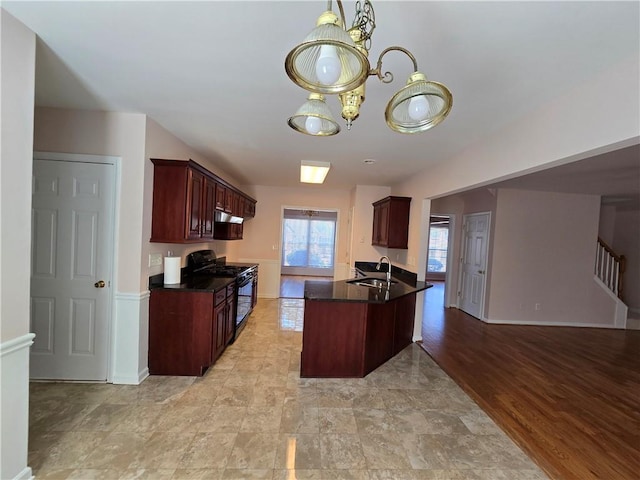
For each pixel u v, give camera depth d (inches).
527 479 74.5
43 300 108.3
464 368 138.0
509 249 217.8
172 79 82.2
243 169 192.5
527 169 91.9
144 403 99.0
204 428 87.7
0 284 59.7
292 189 263.7
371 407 102.5
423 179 172.1
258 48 66.9
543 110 85.8
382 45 63.1
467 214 252.1
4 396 61.9
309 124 59.6
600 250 234.5
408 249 190.4
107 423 88.4
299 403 103.0
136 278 109.3
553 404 109.9
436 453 81.7
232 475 71.5
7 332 61.4
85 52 70.8
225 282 136.6
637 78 61.6
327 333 122.2
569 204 219.6
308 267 435.2
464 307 251.0
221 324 132.3
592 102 71.4
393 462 77.7
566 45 60.7
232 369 125.9
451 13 53.4
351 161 158.4
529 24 55.4
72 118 106.0
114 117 106.9
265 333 170.6
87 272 108.7
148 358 117.2
